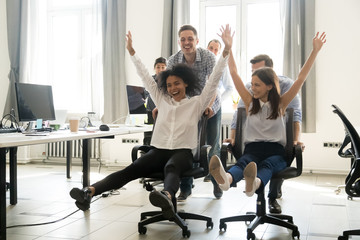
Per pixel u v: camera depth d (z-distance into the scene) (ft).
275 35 19.67
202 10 20.62
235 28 20.21
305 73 9.12
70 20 22.03
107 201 12.37
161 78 9.45
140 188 14.56
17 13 21.53
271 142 9.00
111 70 20.35
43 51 22.17
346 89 18.02
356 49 17.90
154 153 8.86
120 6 20.36
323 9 18.17
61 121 14.26
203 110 9.32
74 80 22.15
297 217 10.50
